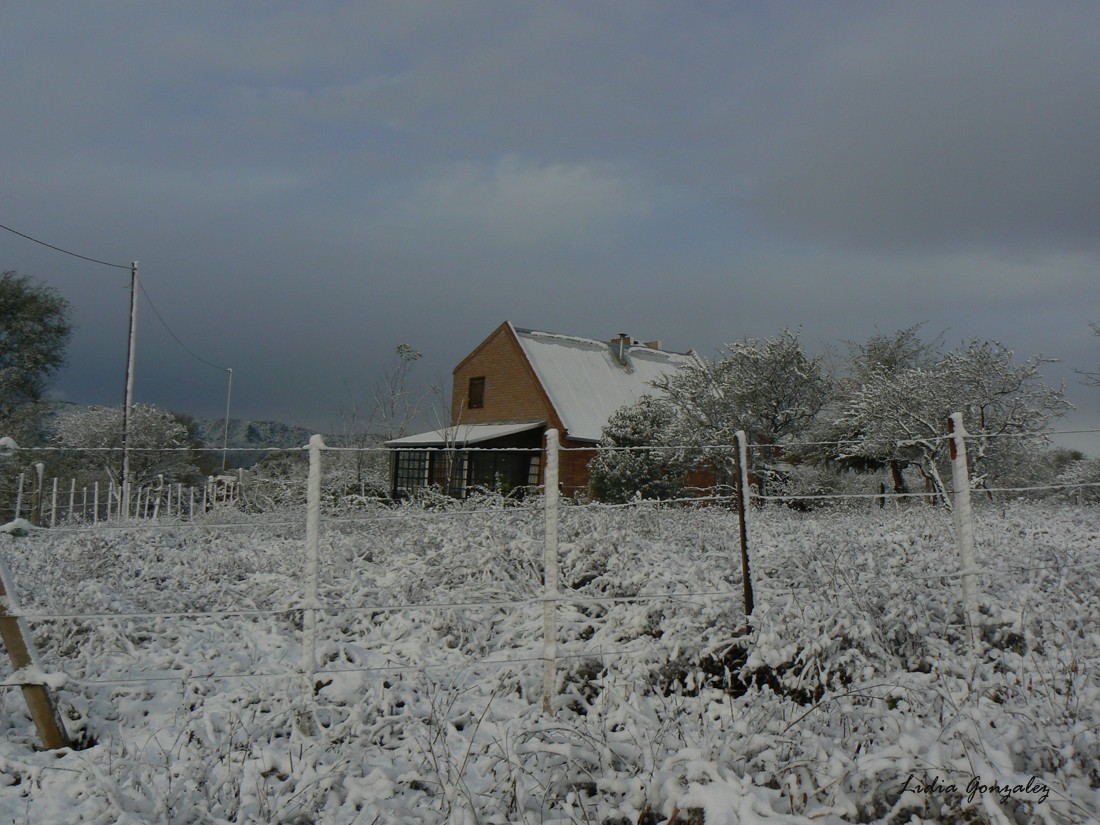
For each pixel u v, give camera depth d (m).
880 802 3.60
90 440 34.62
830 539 8.11
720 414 25.08
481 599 7.48
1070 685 4.63
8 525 4.97
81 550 8.62
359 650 6.52
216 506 16.14
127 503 13.94
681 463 23.44
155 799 3.84
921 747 3.70
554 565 5.27
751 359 25.77
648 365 37.47
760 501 13.74
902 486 24.70
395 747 4.77
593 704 5.23
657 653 5.48
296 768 4.27
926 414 21.69
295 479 18.42
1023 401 21.47
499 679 5.71
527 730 4.04
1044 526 11.09
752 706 4.54
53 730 4.72
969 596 5.84
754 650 5.35
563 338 35.19
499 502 13.17
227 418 36.81
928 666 5.58
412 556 8.61
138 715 5.23
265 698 5.34
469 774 4.25
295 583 7.99
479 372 34.25
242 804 3.87
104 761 4.35
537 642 6.30
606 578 7.42
